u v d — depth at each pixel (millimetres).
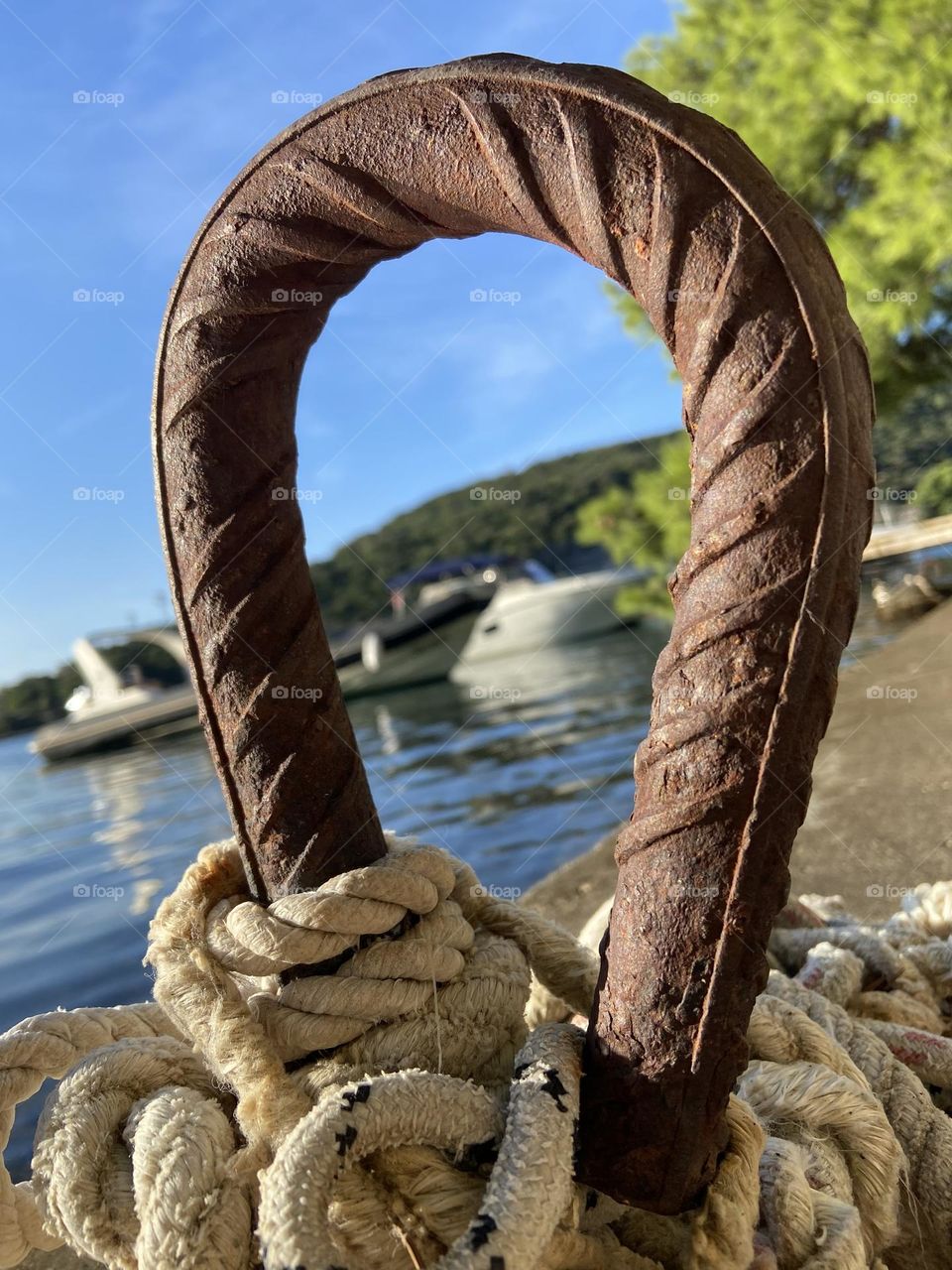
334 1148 793
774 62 10344
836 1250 896
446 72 780
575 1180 847
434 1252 832
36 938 6547
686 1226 887
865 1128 1051
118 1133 954
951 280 10281
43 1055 1068
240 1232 861
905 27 9164
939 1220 1132
